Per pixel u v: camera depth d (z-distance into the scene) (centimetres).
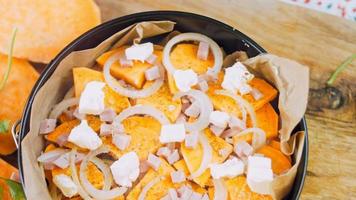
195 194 55
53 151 57
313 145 64
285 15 68
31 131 57
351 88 66
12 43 63
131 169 55
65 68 59
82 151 57
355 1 71
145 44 60
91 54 60
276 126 59
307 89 57
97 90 57
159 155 56
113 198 55
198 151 57
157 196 55
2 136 64
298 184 56
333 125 65
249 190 56
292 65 58
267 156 58
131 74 59
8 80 66
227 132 58
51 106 59
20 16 67
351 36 67
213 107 59
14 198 60
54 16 67
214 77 59
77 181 56
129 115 58
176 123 58
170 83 59
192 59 61
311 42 67
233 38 61
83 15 67
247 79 59
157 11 61
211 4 68
